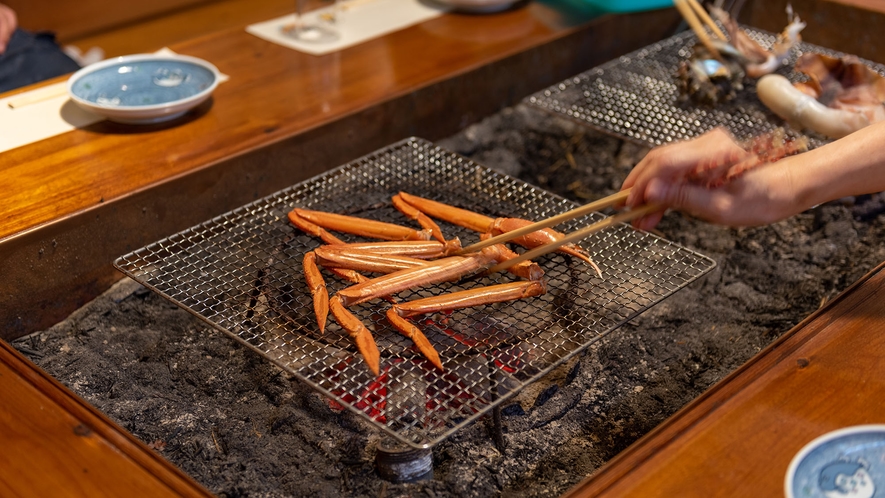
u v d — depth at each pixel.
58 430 1.14
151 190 1.73
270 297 1.57
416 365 1.37
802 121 2.03
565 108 2.29
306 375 1.38
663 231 2.11
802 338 1.29
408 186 1.94
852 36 2.70
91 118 1.99
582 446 1.48
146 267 1.55
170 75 2.09
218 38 2.47
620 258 1.62
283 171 1.98
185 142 1.90
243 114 2.04
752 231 2.11
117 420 1.49
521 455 1.44
